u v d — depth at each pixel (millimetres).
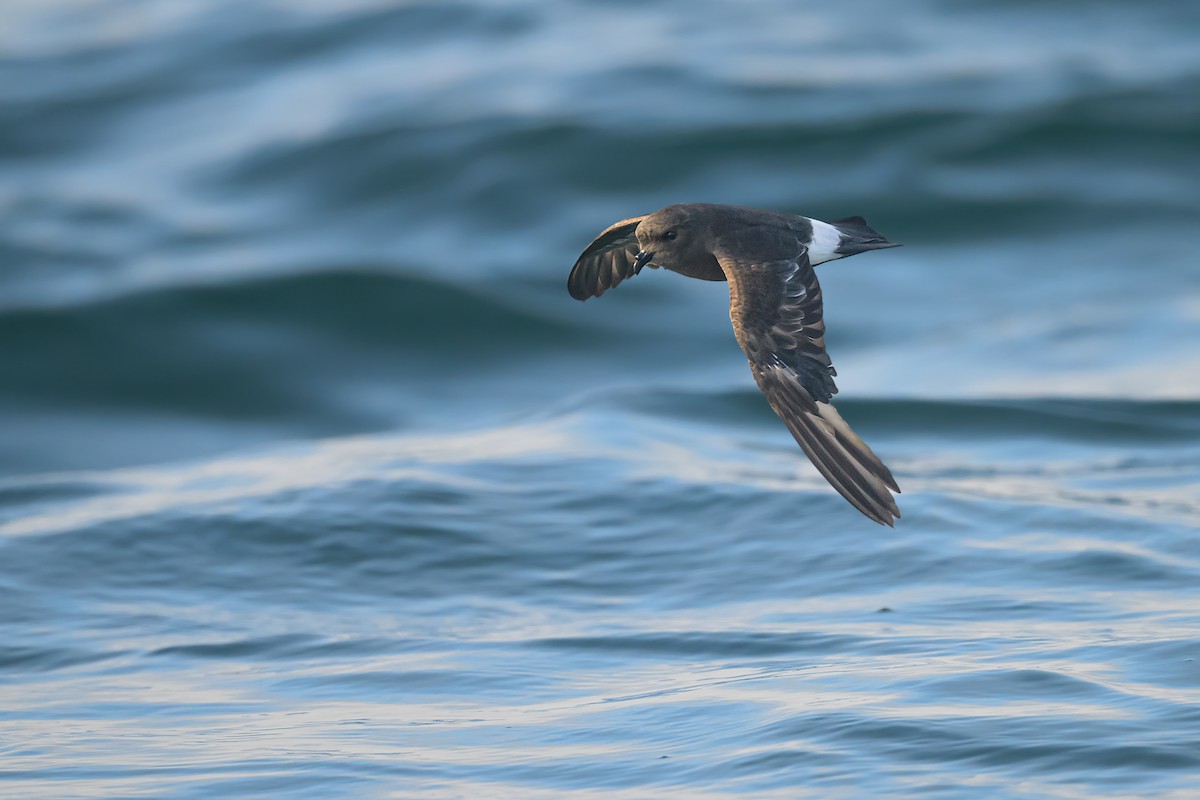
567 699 8758
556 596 11125
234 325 24953
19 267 27812
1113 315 22297
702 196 28906
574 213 28641
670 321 25078
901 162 29422
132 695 9289
